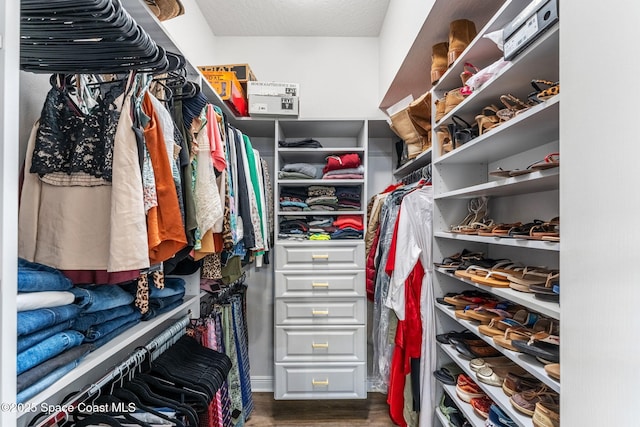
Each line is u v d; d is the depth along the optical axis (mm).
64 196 813
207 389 1165
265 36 2764
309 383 2295
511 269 1396
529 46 988
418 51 1898
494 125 1258
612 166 586
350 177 2430
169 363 1264
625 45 561
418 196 1851
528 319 1304
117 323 993
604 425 601
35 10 641
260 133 2705
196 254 1292
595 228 625
